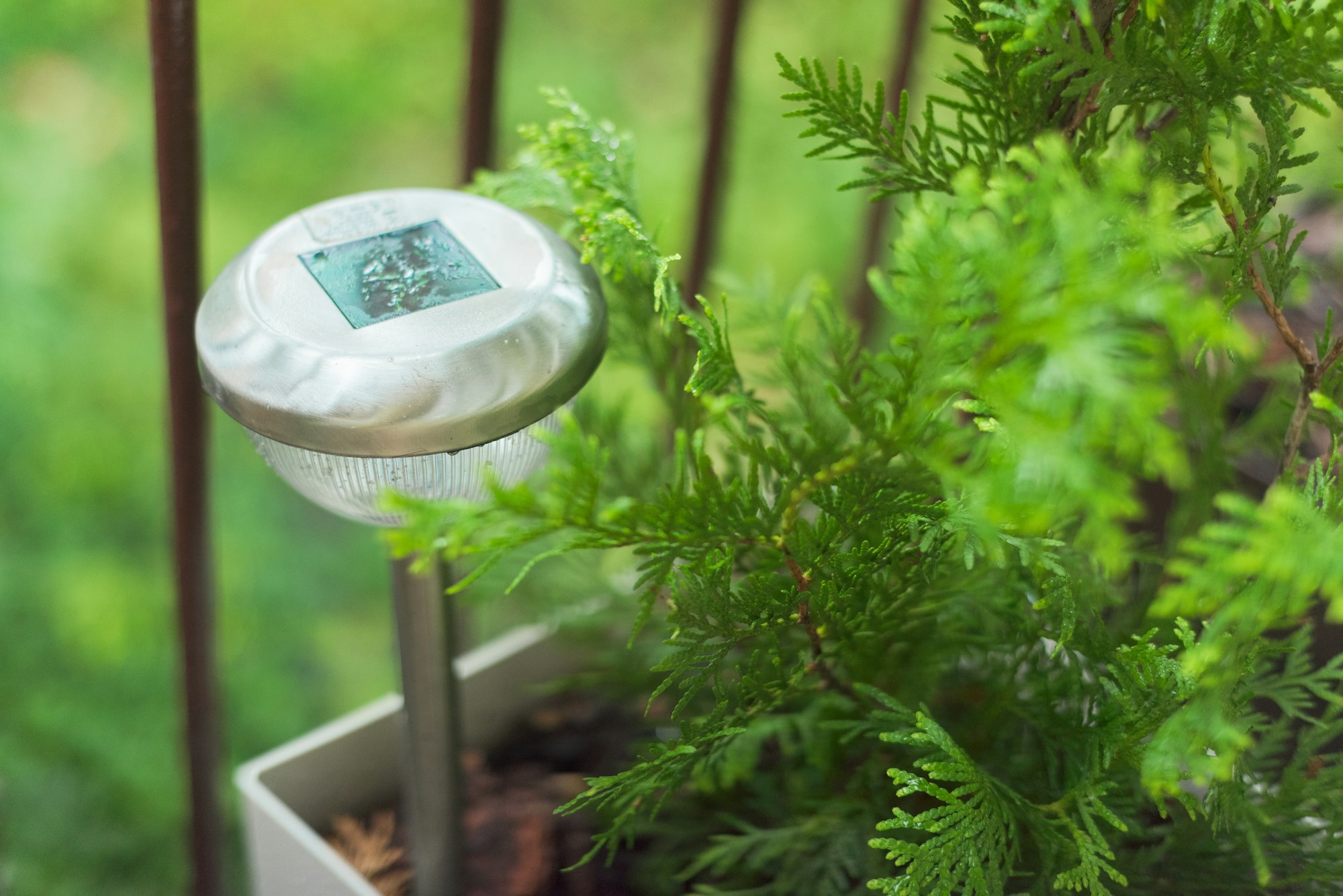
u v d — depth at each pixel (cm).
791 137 284
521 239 85
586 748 104
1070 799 83
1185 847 86
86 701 258
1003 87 84
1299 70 79
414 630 90
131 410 300
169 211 91
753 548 85
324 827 100
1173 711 80
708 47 105
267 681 263
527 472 85
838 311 92
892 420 78
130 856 227
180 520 98
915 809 90
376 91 327
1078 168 83
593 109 321
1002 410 72
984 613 88
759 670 88
